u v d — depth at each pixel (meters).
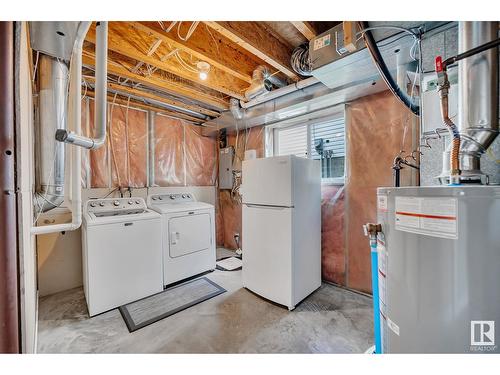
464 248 0.69
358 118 2.44
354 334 1.76
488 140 0.89
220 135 4.07
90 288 2.01
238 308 2.15
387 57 1.59
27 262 1.04
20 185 0.78
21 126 0.83
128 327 1.86
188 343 1.67
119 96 2.81
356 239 2.48
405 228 0.80
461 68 0.93
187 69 2.19
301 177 2.24
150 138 3.28
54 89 1.72
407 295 0.80
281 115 2.82
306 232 2.32
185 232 2.78
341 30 1.57
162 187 3.41
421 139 1.42
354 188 2.49
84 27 1.19
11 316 0.72
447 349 0.72
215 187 4.21
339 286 2.60
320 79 1.95
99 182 2.82
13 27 0.78
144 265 2.35
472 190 0.68
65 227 1.45
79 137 1.11
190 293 2.44
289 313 2.06
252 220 2.43
